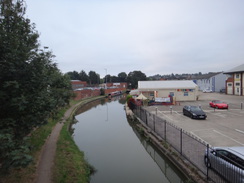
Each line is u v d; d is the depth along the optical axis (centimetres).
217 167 722
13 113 538
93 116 2653
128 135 1666
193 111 1892
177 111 2350
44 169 805
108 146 1370
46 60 677
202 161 862
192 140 1162
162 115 2078
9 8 533
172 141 1162
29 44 602
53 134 1416
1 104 505
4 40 499
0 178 665
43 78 604
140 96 3127
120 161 1105
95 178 900
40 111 611
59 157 956
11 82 459
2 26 504
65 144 1195
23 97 488
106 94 6631
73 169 854
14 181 673
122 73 12462
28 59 566
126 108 3056
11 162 419
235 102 3130
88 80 10194
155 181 878
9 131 469
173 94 3534
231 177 629
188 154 941
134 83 9181
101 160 1114
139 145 1400
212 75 6581
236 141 1122
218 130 1384
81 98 4653
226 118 1848
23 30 578
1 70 500
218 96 4350
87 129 1888
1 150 433
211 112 2227
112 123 2175
